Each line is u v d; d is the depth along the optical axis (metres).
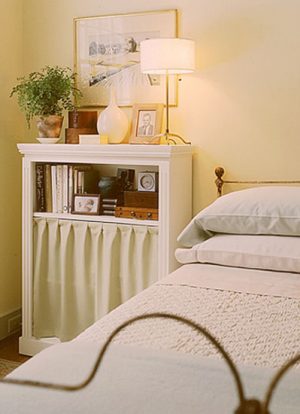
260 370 1.27
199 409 1.11
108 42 3.27
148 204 2.94
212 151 3.08
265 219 2.43
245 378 1.23
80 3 3.33
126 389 1.19
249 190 2.68
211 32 3.02
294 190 2.57
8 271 3.53
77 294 3.08
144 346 1.47
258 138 2.99
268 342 1.51
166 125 3.12
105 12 3.27
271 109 2.95
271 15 2.89
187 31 3.07
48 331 3.19
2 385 1.24
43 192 3.18
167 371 1.28
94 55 3.32
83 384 0.83
